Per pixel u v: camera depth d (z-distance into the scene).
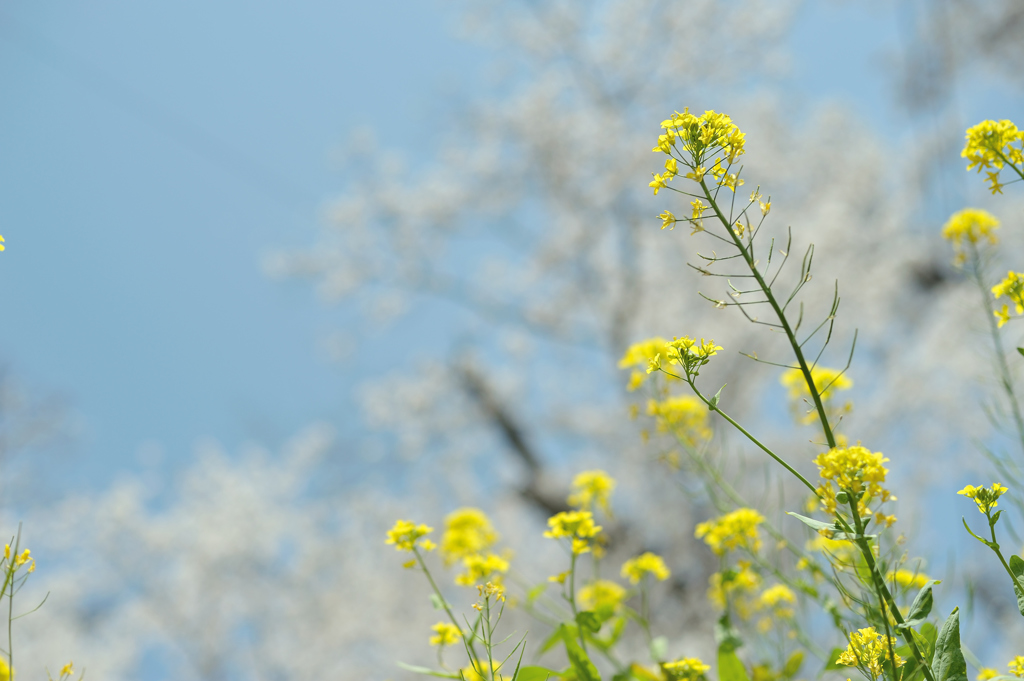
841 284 8.44
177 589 9.73
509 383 11.71
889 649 0.93
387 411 11.13
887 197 11.20
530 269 10.90
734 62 10.54
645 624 1.75
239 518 9.84
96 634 9.70
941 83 7.69
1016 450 1.50
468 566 1.70
